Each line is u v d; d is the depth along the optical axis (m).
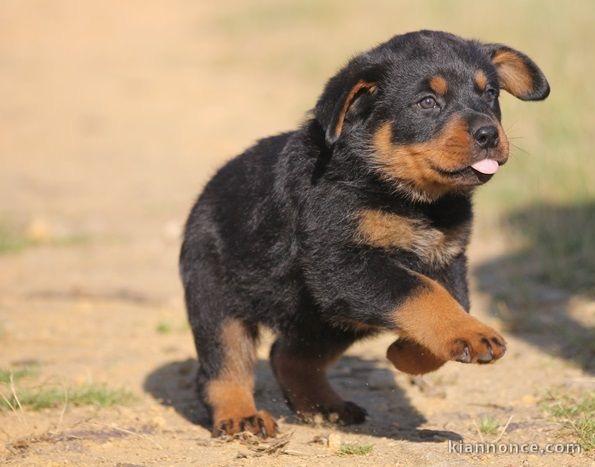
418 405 10.67
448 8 30.19
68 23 46.34
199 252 10.22
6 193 23.23
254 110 29.86
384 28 31.59
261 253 9.73
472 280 15.37
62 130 29.69
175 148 27.00
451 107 9.25
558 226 16.59
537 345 12.42
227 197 10.16
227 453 8.97
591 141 19.41
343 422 10.07
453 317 8.27
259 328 10.30
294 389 10.30
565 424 9.37
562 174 18.23
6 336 13.40
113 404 10.61
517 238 16.70
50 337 13.41
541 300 14.20
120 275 16.89
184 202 21.92
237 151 25.95
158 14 47.16
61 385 11.09
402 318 8.47
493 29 26.06
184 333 13.68
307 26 37.66
